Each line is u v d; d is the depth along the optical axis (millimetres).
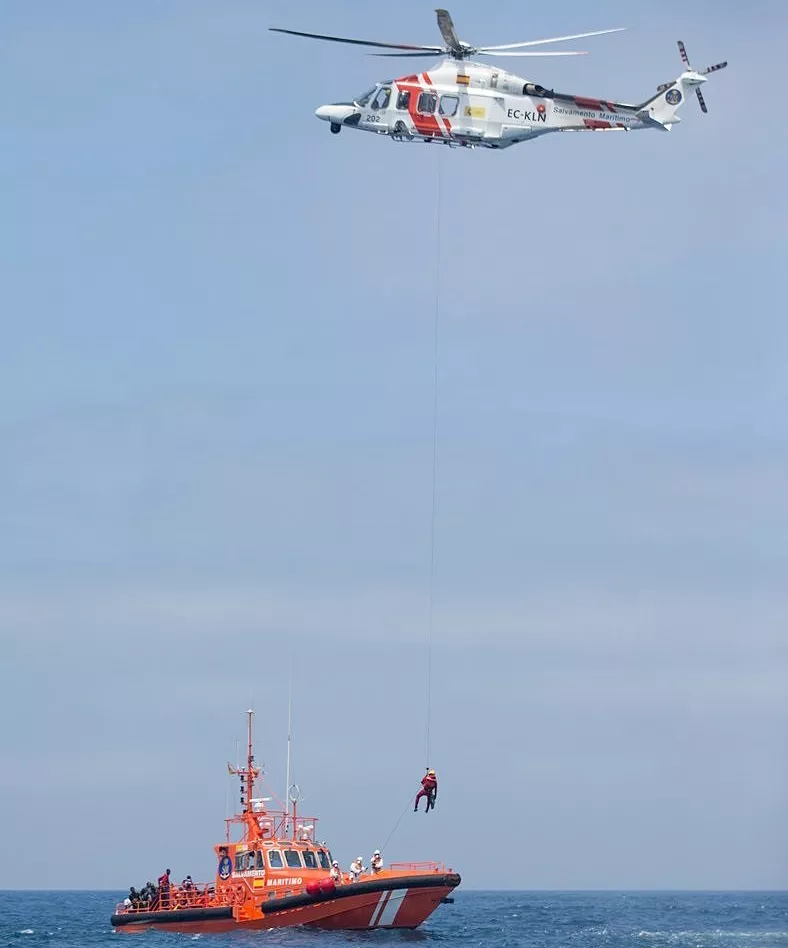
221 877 164125
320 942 151250
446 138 166375
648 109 169875
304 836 164500
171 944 151250
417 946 151000
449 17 161500
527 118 165875
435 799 150250
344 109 166875
